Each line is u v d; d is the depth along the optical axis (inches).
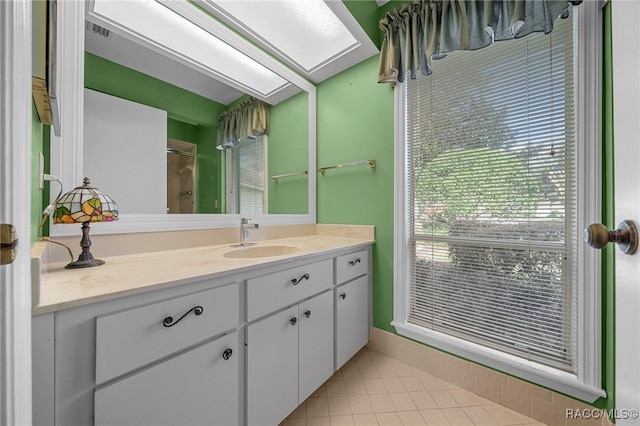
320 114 84.7
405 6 59.9
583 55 43.1
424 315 64.0
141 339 28.1
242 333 38.9
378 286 70.9
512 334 51.8
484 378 53.9
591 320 42.6
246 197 68.1
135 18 49.2
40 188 33.5
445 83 60.1
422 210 64.3
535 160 48.7
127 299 27.7
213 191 61.5
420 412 50.1
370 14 67.6
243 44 64.2
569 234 45.7
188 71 57.6
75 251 40.1
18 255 14.5
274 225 73.2
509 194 51.6
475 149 55.7
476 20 49.5
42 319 23.1
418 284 65.3
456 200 58.6
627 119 18.2
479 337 55.7
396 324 65.9
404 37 61.2
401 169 66.1
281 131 76.4
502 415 49.4
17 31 14.2
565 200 46.0
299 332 47.8
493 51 53.5
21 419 15.2
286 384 44.9
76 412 24.6
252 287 39.7
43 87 22.7
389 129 68.9
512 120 51.1
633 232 17.1
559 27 46.5
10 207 13.5
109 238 44.1
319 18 63.5
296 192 80.0
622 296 18.3
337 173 80.0
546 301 48.2
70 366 24.3
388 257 68.8
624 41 18.5
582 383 43.1
